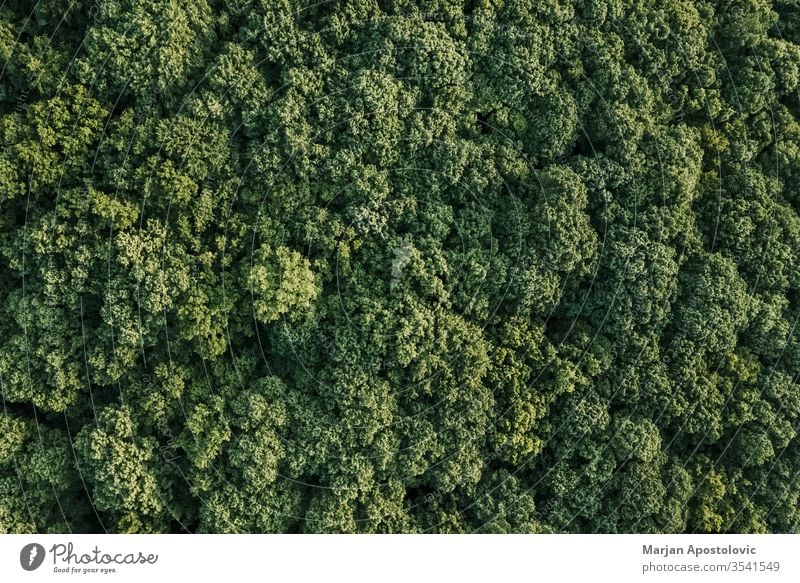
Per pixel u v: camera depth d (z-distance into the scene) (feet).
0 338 100.78
